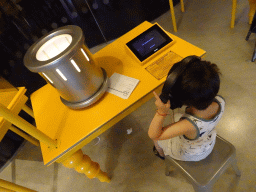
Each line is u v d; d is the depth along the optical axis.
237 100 1.70
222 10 2.45
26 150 2.17
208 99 0.64
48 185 1.82
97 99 1.09
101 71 1.15
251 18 2.10
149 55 1.23
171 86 0.65
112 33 2.98
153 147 1.60
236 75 1.84
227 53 2.03
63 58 0.83
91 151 1.89
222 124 1.63
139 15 2.83
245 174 1.36
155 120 0.79
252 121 1.56
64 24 2.78
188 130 0.78
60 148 1.01
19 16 2.33
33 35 2.54
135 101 1.07
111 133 1.95
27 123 0.86
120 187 1.60
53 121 1.14
